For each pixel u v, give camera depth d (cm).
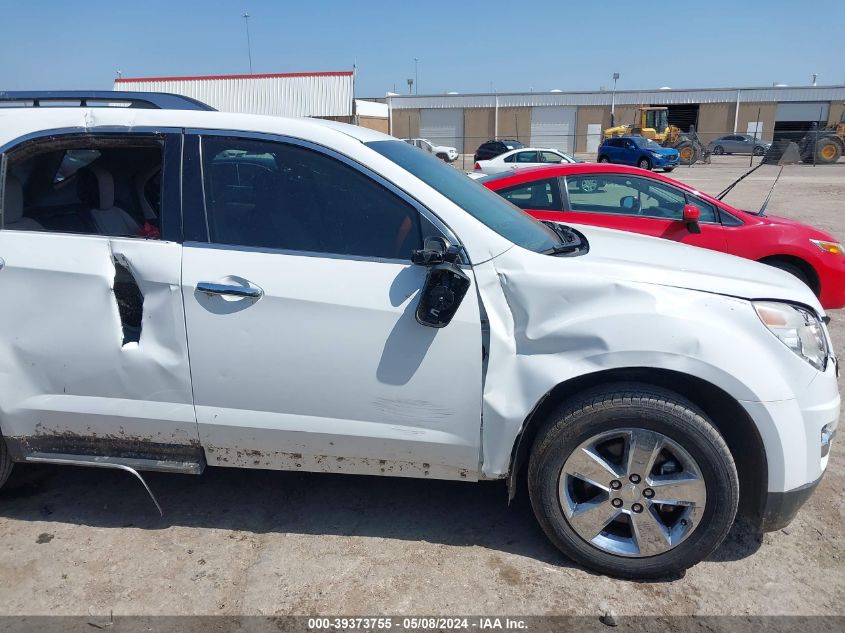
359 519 335
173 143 300
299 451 303
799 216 1447
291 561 303
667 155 3123
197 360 292
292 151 297
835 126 3838
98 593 282
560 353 279
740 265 328
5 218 308
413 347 282
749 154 4278
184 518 335
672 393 274
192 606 275
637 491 282
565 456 283
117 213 350
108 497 353
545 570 297
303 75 3591
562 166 651
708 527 279
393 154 315
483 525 330
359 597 281
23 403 307
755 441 277
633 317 272
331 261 286
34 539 317
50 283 297
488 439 287
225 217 295
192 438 304
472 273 283
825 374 283
